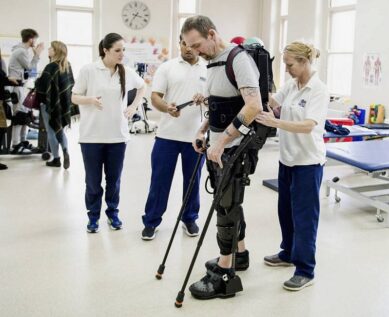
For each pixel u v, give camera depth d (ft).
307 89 8.78
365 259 10.73
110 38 11.09
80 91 11.40
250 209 14.25
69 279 9.53
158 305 8.58
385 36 21.09
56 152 19.47
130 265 10.22
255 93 7.71
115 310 8.38
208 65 8.24
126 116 11.71
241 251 9.91
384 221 13.34
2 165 19.04
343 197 15.79
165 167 11.41
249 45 8.27
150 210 11.61
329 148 14.56
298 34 28.94
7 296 8.80
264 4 34.35
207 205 14.56
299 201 9.01
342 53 26.35
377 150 14.37
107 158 11.85
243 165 8.21
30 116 21.31
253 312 8.41
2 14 32.30
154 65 35.19
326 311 8.48
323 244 11.61
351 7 25.35
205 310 8.43
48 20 33.12
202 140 9.25
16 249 11.00
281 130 9.17
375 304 8.75
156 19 34.78
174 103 10.83
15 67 21.45
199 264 10.28
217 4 34.83
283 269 10.12
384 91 21.29
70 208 14.11
